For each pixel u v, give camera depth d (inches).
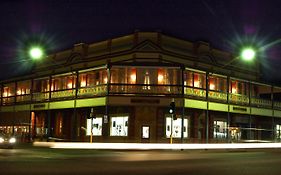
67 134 1599.4
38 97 1588.3
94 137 1461.6
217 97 1396.4
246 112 1487.5
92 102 1325.0
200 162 675.4
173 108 1141.7
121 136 1371.8
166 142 1348.4
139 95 1264.8
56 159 690.2
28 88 1883.6
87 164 601.3
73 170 509.0
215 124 1536.7
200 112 1472.7
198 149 1174.3
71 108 1475.1
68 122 1608.0
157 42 1421.0
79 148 1114.7
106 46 1547.7
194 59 1535.4
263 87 1829.5
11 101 1800.0
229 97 1438.2
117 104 1262.3
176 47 1491.1
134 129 1342.3
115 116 1411.2
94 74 1552.7
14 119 1721.2
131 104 1259.8
